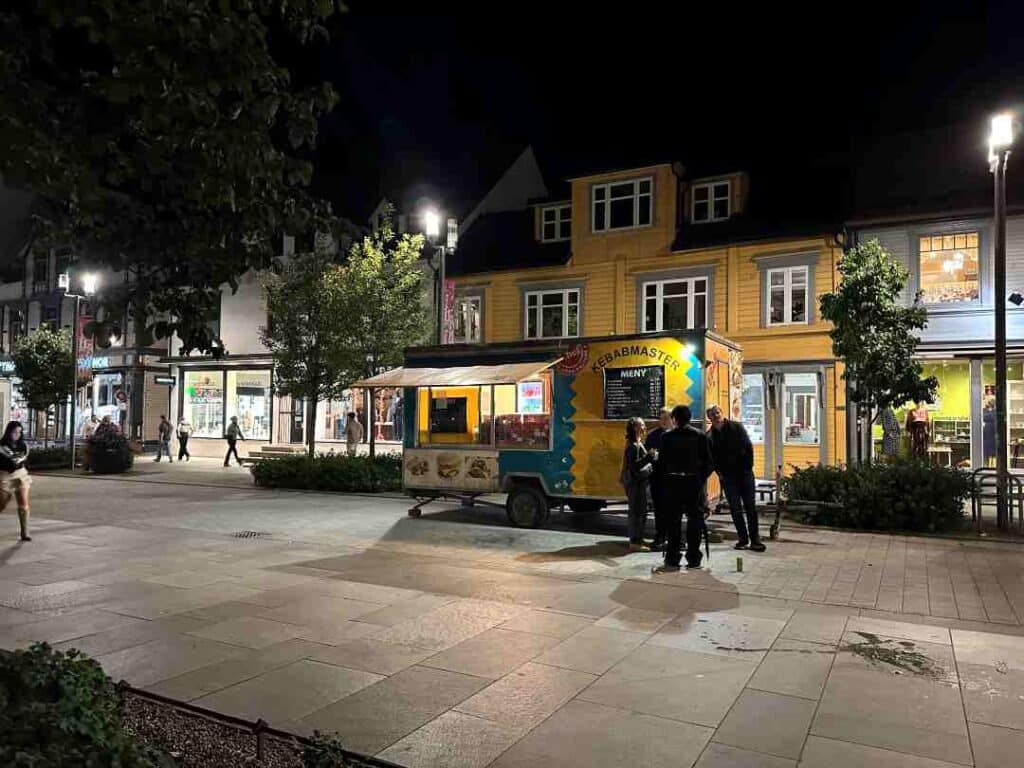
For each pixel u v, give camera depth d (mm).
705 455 9281
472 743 4301
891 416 17484
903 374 14047
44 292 37125
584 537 11539
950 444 18578
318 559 9734
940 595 7875
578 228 23969
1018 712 4750
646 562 9594
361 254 20344
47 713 3145
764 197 22688
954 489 12086
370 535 11750
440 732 4441
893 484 12297
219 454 30391
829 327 20078
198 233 4020
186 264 4156
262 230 4117
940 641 6250
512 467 12625
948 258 18688
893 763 4059
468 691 5094
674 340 11523
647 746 4266
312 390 19516
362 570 9039
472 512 14469
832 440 19953
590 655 5848
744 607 7340
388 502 16328
